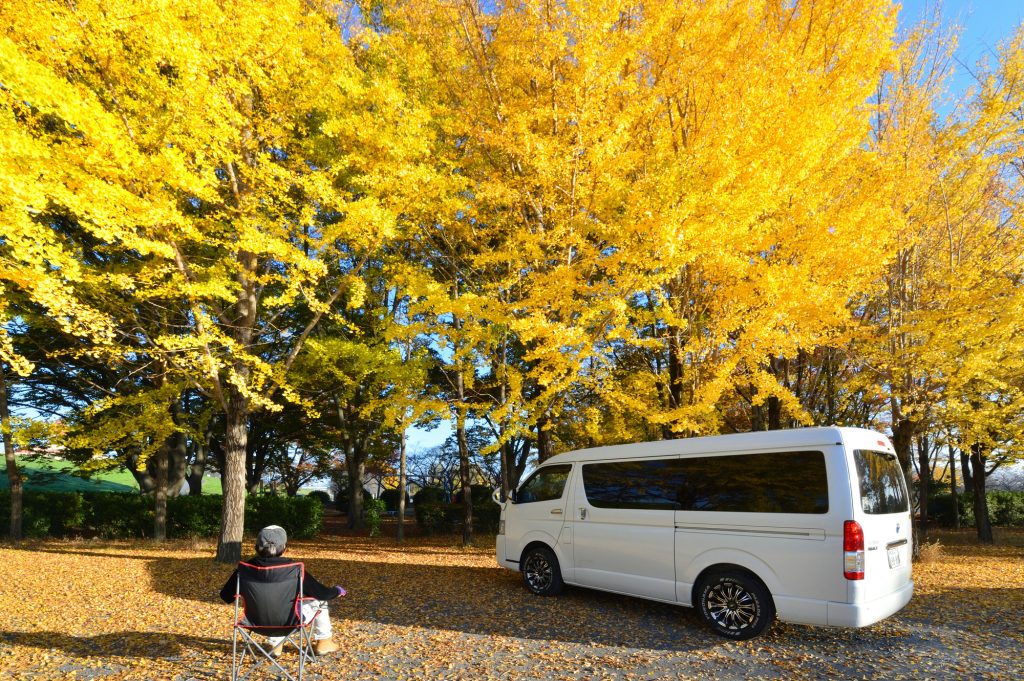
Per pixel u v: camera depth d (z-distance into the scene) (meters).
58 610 5.68
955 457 20.55
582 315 6.19
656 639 4.81
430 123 8.07
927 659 4.31
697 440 5.57
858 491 4.49
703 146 6.17
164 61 5.63
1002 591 6.91
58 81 4.55
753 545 4.81
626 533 5.77
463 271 9.18
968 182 8.17
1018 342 7.57
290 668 4.10
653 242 5.61
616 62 6.00
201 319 6.75
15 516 11.59
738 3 6.36
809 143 5.75
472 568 8.71
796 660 4.29
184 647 4.54
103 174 5.29
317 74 7.14
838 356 9.28
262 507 14.30
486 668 4.11
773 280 5.73
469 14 7.16
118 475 28.64
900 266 8.28
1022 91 7.39
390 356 9.55
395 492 28.75
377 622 5.31
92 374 13.83
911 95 7.62
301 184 6.90
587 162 6.25
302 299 12.17
